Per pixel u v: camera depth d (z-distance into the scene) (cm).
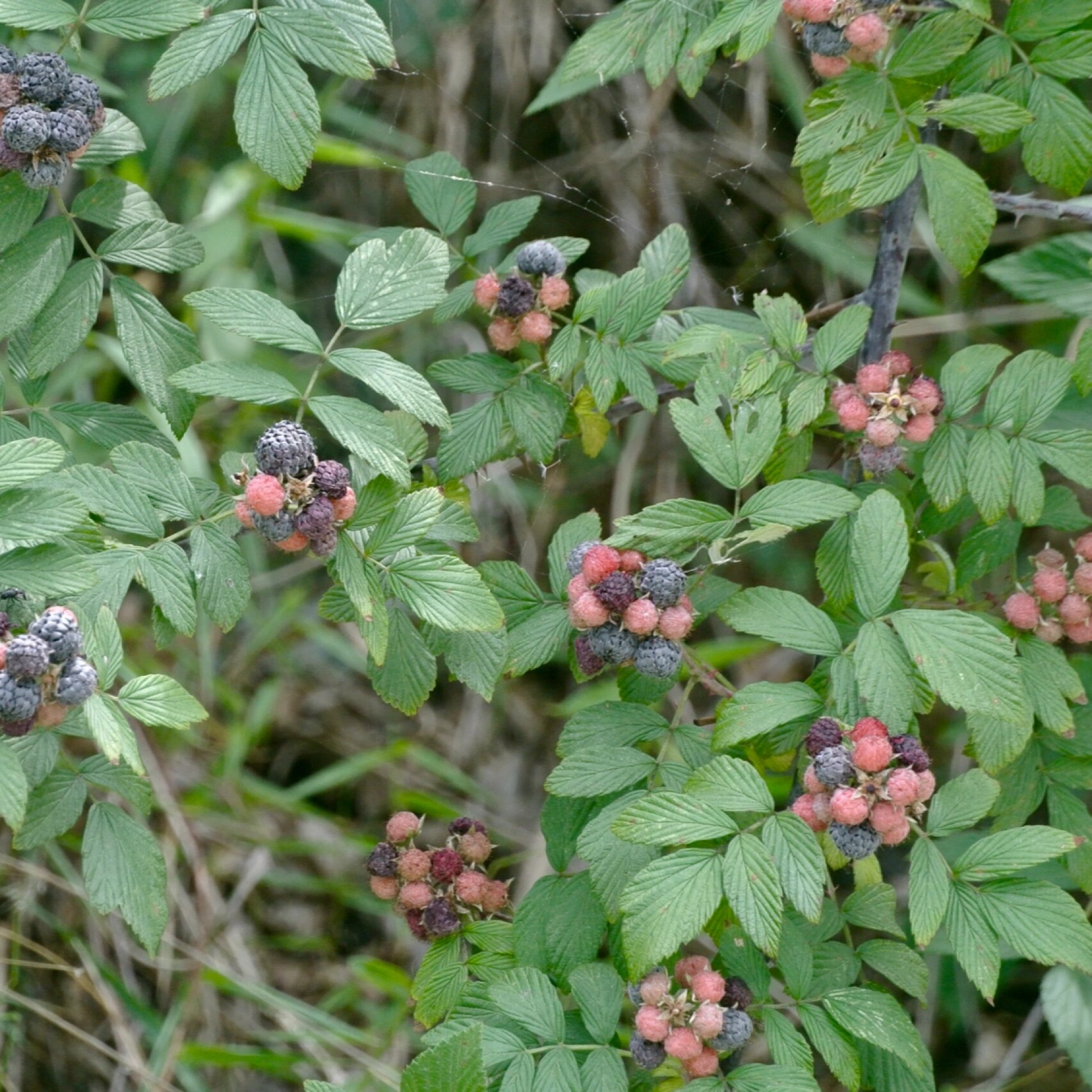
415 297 121
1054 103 123
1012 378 123
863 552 119
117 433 125
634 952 116
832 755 116
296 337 120
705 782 117
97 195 123
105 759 121
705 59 127
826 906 122
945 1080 142
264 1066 142
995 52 123
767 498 120
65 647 115
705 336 124
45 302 122
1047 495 127
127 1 121
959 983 143
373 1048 144
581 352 128
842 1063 119
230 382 119
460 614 119
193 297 120
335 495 119
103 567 120
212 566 121
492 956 122
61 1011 146
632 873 120
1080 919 117
